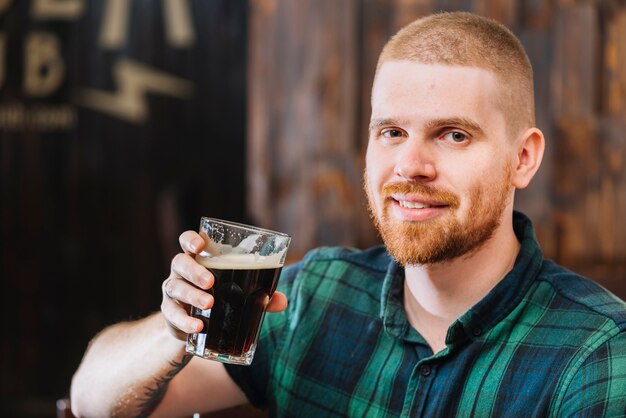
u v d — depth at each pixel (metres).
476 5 2.94
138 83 3.41
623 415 1.00
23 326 3.52
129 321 1.37
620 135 2.91
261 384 1.34
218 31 3.36
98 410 1.27
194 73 3.38
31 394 3.52
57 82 3.45
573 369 1.04
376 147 1.12
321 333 1.26
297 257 2.91
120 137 3.44
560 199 2.93
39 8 3.43
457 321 1.09
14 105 3.47
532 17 2.92
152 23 3.39
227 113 3.38
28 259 3.50
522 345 1.09
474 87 1.06
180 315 1.07
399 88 1.09
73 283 3.50
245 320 1.07
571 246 2.93
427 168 1.07
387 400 1.16
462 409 1.09
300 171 3.08
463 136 1.07
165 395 1.29
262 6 3.09
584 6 2.89
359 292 1.27
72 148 3.46
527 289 1.12
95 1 3.41
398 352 1.18
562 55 2.91
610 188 2.92
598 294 1.12
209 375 1.31
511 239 1.16
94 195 3.47
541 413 1.04
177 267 1.07
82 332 3.51
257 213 3.13
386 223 1.11
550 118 2.92
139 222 3.46
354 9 3.01
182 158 3.42
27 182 3.49
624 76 2.91
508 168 1.11
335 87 3.04
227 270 1.06
